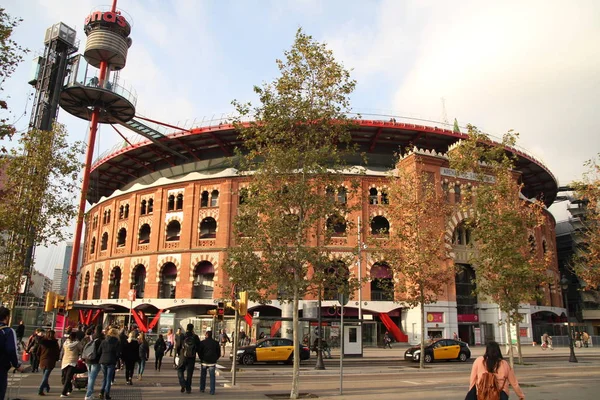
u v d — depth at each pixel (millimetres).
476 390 7387
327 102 17453
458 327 51812
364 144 56531
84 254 65812
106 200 61562
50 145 25406
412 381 21234
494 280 24562
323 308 46594
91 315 42375
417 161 48125
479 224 24984
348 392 16828
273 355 30031
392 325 46969
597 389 17500
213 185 52500
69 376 14773
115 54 51094
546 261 29734
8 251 24000
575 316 86812
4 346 9180
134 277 54750
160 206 54312
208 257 50250
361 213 48719
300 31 18000
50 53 54281
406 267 29859
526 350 46500
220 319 21781
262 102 17547
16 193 24375
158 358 23938
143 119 54469
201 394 16062
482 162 28344
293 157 16594
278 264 16219
